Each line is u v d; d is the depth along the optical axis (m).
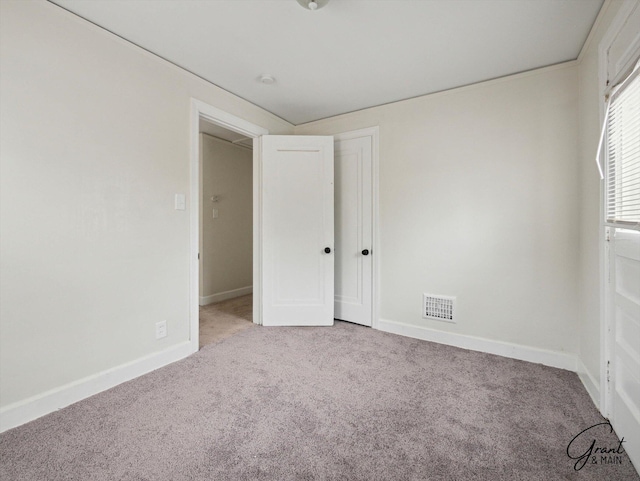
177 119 2.25
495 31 1.82
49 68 1.61
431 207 2.66
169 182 2.20
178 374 2.05
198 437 1.44
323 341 2.64
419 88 2.56
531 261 2.27
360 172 3.04
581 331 2.04
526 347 2.29
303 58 2.14
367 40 1.93
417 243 2.73
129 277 1.98
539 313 2.25
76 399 1.72
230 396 1.79
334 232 3.20
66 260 1.68
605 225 1.53
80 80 1.72
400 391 1.85
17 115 1.50
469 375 2.05
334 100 2.81
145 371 2.06
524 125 2.28
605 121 1.53
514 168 2.32
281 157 3.02
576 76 2.10
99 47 1.80
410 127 2.75
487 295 2.44
